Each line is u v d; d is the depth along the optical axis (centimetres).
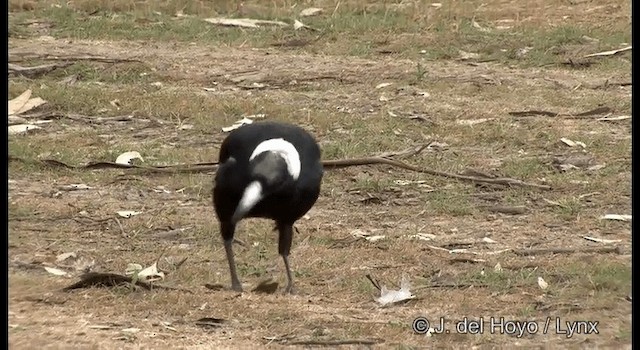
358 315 1015
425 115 1744
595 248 1225
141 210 1306
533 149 1612
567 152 1600
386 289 1063
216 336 954
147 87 1859
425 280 1120
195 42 2181
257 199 1027
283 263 1155
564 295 1075
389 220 1320
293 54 2117
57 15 2308
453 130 1667
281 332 967
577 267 1150
